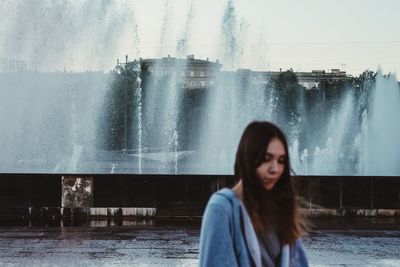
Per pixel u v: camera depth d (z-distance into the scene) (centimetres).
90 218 1023
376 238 833
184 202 1024
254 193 195
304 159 3650
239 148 202
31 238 813
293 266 205
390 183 1057
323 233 878
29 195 1025
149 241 793
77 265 633
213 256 190
